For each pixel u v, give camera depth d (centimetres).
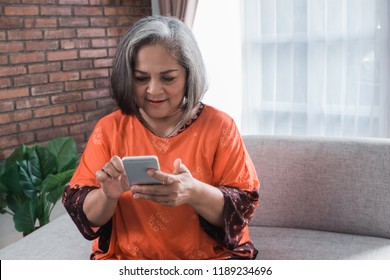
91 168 134
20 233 303
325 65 295
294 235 171
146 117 135
